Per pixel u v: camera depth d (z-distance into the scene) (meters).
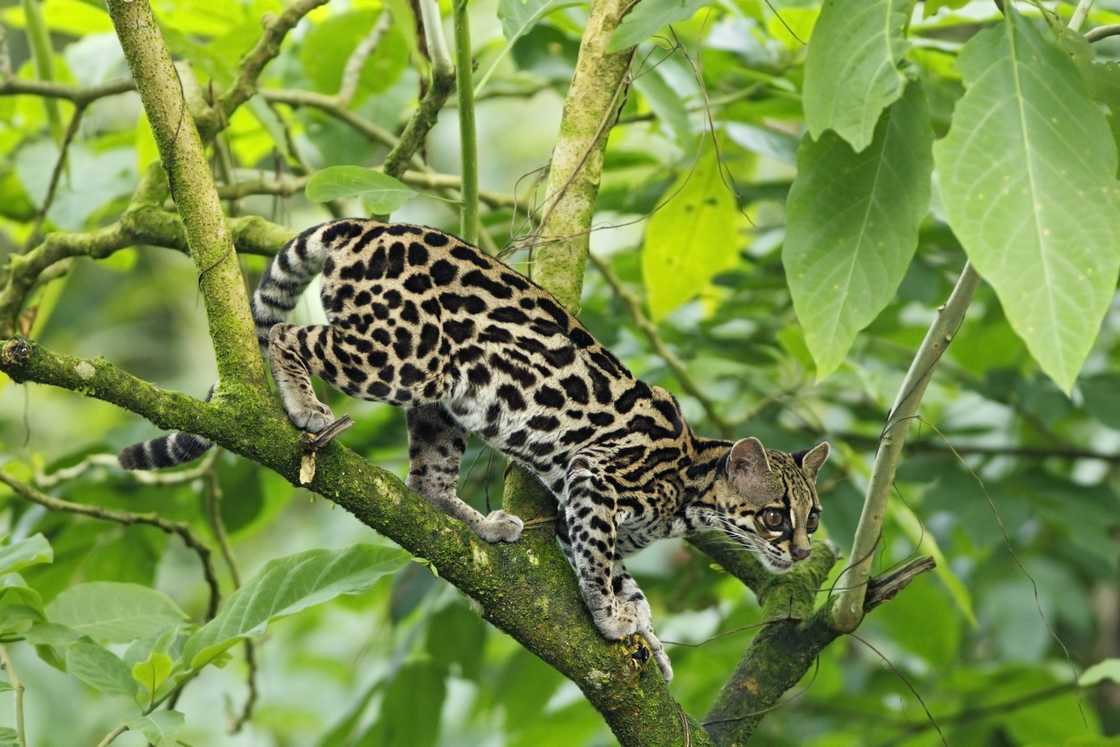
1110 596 15.84
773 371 12.52
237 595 7.06
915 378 7.12
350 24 11.35
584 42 8.38
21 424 19.70
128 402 6.29
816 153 5.98
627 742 7.27
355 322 7.97
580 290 8.57
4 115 12.46
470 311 8.17
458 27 7.83
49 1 12.03
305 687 17.50
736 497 8.96
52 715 15.56
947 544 12.15
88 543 11.37
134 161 11.72
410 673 11.32
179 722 6.56
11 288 9.16
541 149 23.41
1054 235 5.15
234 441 6.48
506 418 8.30
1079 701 10.06
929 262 11.93
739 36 11.19
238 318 6.73
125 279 22.33
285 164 12.03
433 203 18.56
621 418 8.58
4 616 7.04
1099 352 13.88
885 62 5.55
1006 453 12.13
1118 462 11.97
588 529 8.05
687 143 9.70
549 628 7.06
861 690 13.66
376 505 6.67
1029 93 5.38
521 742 12.66
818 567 9.16
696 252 11.27
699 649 12.70
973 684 12.64
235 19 12.24
